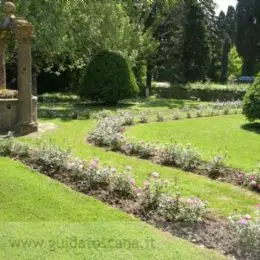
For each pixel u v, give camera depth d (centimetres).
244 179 658
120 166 745
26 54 1055
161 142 997
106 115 1420
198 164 742
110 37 1983
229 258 394
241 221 423
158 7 2852
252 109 1314
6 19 1080
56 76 2577
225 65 4544
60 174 652
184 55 3161
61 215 490
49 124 1241
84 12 1886
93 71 1869
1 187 574
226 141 1027
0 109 1062
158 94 2756
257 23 3991
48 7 1582
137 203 527
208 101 2519
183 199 509
